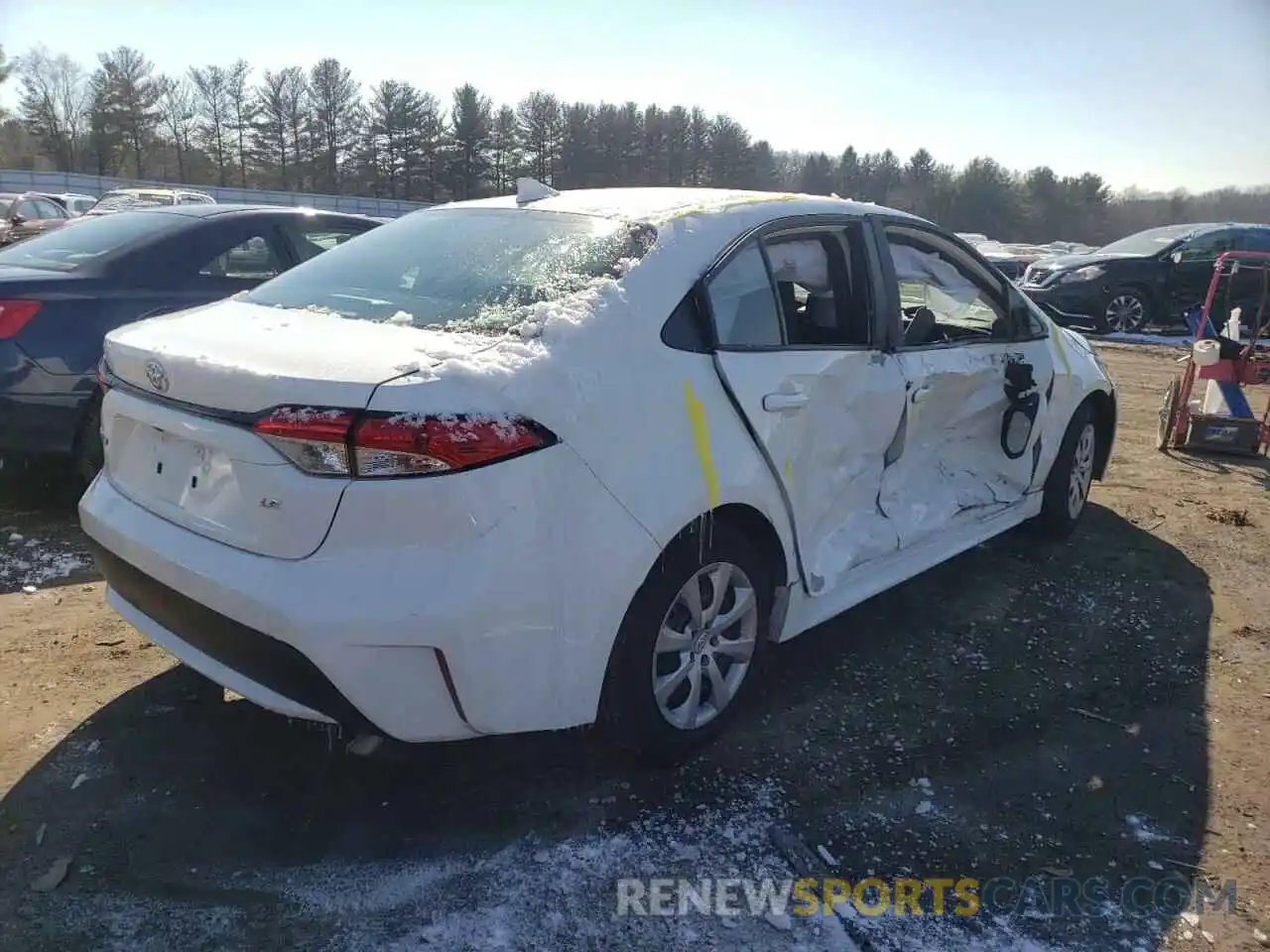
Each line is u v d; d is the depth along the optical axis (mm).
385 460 2168
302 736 2984
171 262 4973
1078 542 5023
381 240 3398
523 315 2611
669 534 2586
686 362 2717
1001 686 3504
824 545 3289
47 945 2148
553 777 2834
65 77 67188
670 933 2266
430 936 2223
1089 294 14102
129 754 2855
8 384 4398
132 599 2682
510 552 2271
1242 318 13555
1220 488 6219
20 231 18250
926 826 2695
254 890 2342
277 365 2309
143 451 2695
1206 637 3973
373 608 2178
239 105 66688
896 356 3500
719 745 3037
